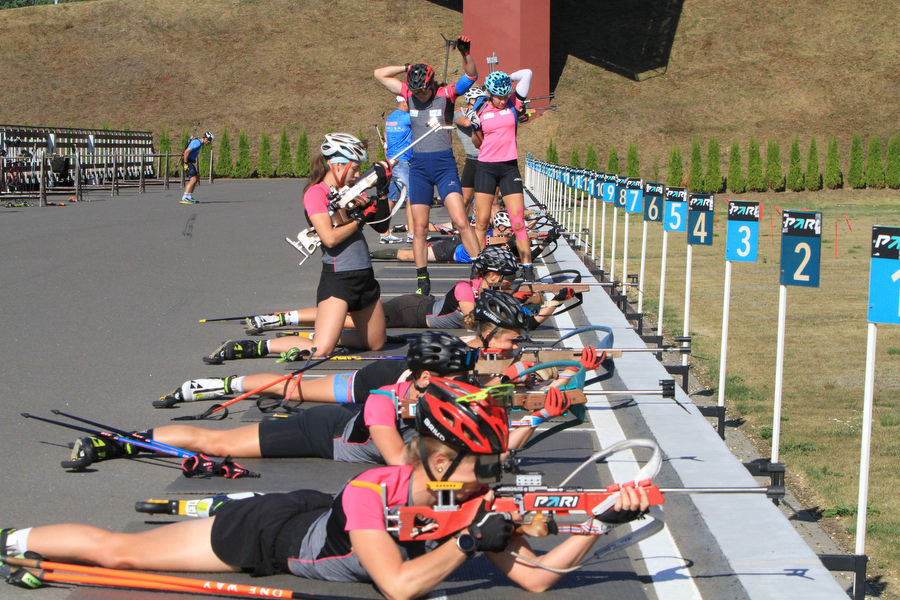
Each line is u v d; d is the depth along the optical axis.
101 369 7.65
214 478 5.15
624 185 13.27
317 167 7.41
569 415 6.54
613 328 9.38
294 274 12.96
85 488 5.09
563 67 43.72
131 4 49.59
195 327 9.39
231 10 49.06
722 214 31.88
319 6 48.88
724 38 44.78
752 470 6.37
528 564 3.63
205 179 39.91
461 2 48.56
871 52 43.47
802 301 15.04
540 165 29.58
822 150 39.62
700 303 14.82
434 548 3.68
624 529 4.68
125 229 18.11
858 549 4.70
